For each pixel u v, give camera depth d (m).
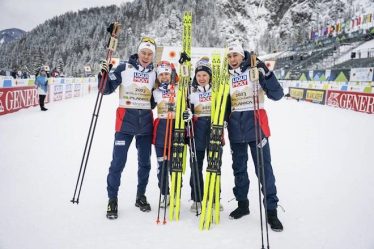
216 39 135.75
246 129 3.00
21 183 3.89
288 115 12.20
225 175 4.61
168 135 3.17
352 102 14.34
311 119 10.95
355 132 8.31
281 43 109.75
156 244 2.54
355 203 3.54
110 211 3.01
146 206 3.22
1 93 9.67
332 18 141.12
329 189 4.00
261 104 3.06
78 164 4.87
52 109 11.85
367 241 2.68
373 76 16.94
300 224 3.00
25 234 2.64
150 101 3.32
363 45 35.91
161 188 3.00
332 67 34.84
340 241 2.67
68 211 3.13
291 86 23.19
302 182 4.29
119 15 156.12
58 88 15.84
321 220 3.09
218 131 3.00
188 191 3.89
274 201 2.93
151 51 3.17
